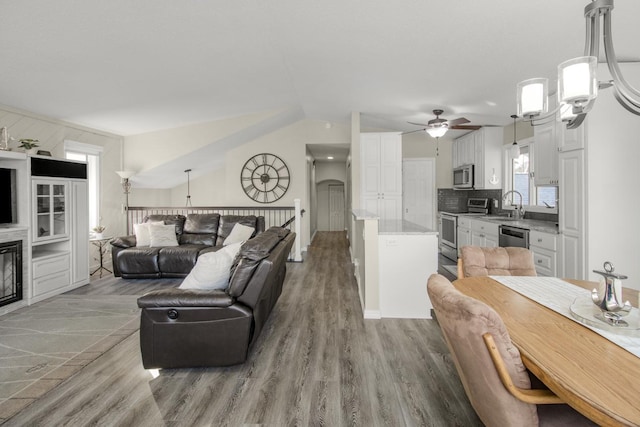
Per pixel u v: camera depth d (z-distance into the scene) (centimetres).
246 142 746
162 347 230
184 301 228
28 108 434
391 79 398
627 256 291
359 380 223
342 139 744
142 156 648
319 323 323
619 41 246
